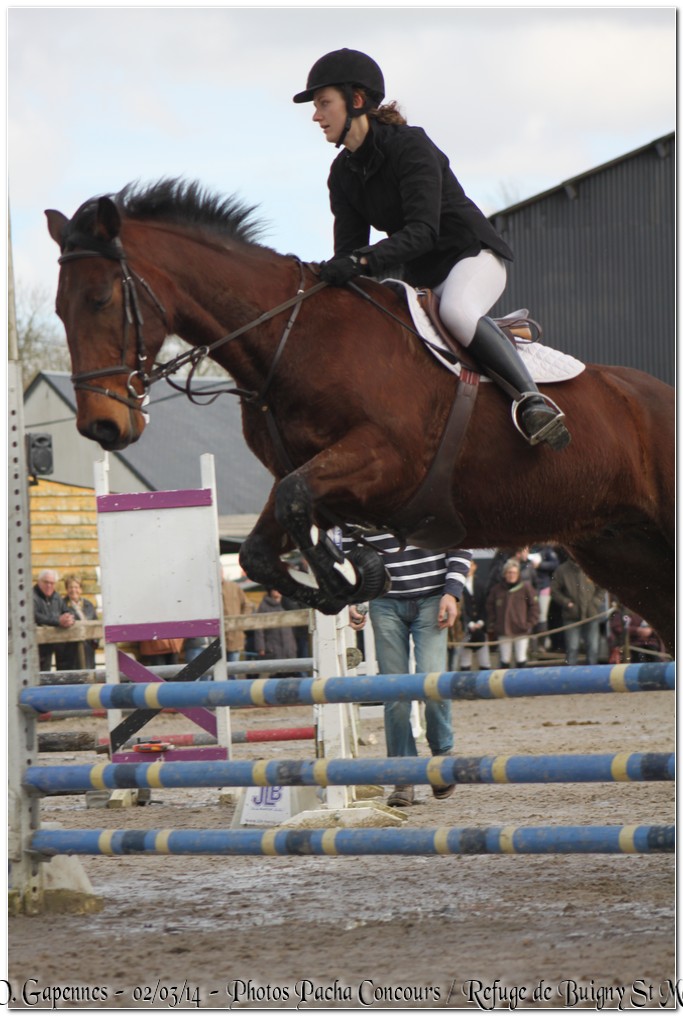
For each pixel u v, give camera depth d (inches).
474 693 267.0
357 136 319.0
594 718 781.9
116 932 275.7
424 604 416.5
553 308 1653.5
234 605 933.8
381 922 271.4
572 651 984.3
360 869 343.6
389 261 306.0
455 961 235.1
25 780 299.4
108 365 285.4
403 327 309.9
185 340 311.4
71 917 294.5
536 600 984.3
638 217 1617.9
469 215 326.6
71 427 1631.4
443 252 327.6
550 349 343.6
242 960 245.8
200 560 474.6
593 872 319.3
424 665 414.3
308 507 280.5
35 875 299.4
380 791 471.8
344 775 275.1
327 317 303.7
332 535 460.4
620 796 450.9
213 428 1550.2
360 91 317.1
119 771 291.9
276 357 299.4
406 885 313.3
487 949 243.1
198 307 301.4
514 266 1673.2
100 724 867.4
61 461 1633.9
